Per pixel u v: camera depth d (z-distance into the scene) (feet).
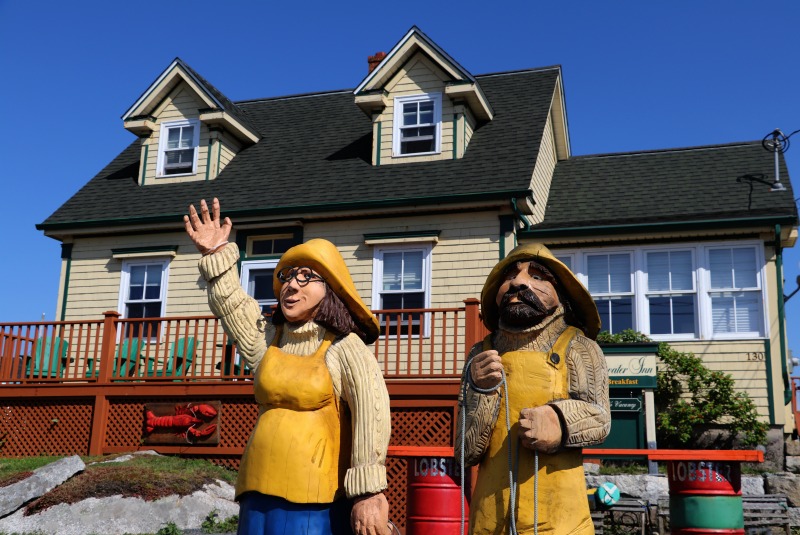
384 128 51.11
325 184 49.80
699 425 41.63
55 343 43.01
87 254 51.96
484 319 15.19
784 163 49.70
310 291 13.94
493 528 12.97
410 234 45.83
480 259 44.86
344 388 13.53
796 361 44.39
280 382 13.42
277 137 57.93
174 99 55.57
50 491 30.55
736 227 43.57
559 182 54.19
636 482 33.42
